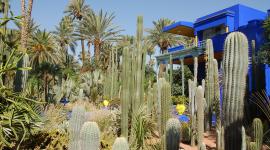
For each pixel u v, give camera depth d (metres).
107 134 7.80
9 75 7.19
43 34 29.48
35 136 6.12
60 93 21.98
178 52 21.28
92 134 3.17
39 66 24.98
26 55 6.76
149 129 7.57
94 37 33.72
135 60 7.84
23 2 15.40
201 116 7.53
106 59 37.50
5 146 5.31
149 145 7.12
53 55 31.09
